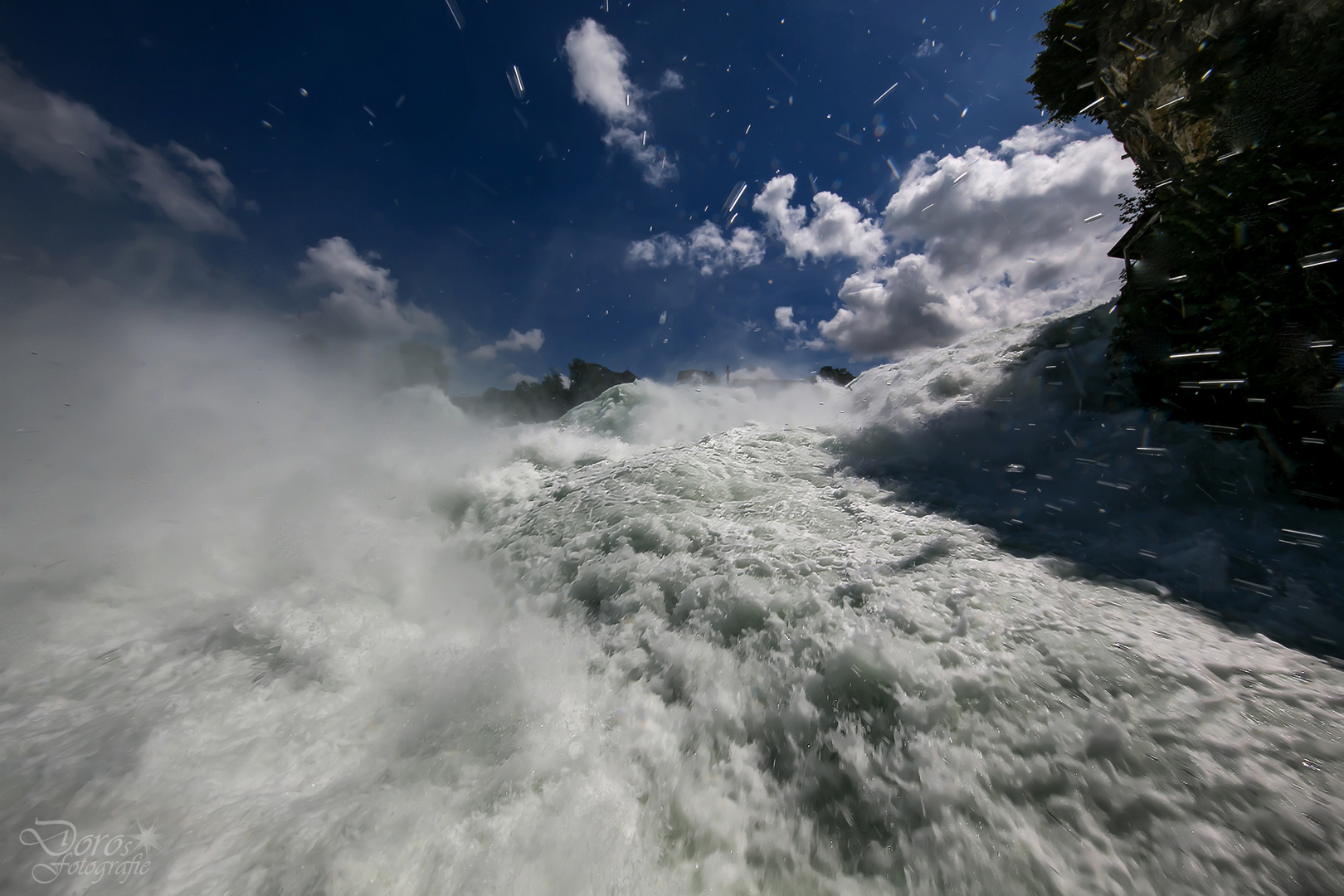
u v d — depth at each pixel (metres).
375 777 1.77
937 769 1.58
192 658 2.46
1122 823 1.32
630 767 1.82
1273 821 1.23
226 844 1.45
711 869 1.47
